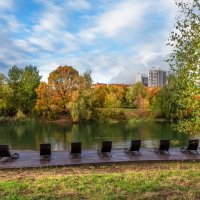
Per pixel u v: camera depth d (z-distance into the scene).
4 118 65.44
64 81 66.88
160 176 11.09
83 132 42.72
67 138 34.91
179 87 8.75
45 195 8.33
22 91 72.75
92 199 7.90
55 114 66.38
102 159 16.36
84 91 64.25
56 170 14.41
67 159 16.38
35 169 14.70
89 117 62.38
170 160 16.38
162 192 8.38
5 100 70.44
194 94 8.23
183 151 18.66
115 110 67.12
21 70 75.00
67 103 64.88
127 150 18.58
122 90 80.44
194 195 7.95
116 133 40.59
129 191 8.67
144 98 76.31
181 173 11.84
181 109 9.28
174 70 8.61
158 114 64.94
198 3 8.35
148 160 16.17
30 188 9.30
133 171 13.70
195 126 8.53
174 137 34.50
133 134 38.97
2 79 73.75
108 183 9.86
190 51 8.27
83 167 15.09
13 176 13.05
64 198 8.05
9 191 8.89
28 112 72.12
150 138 33.78
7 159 16.48
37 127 52.62
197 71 8.20
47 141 32.12
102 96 71.56
